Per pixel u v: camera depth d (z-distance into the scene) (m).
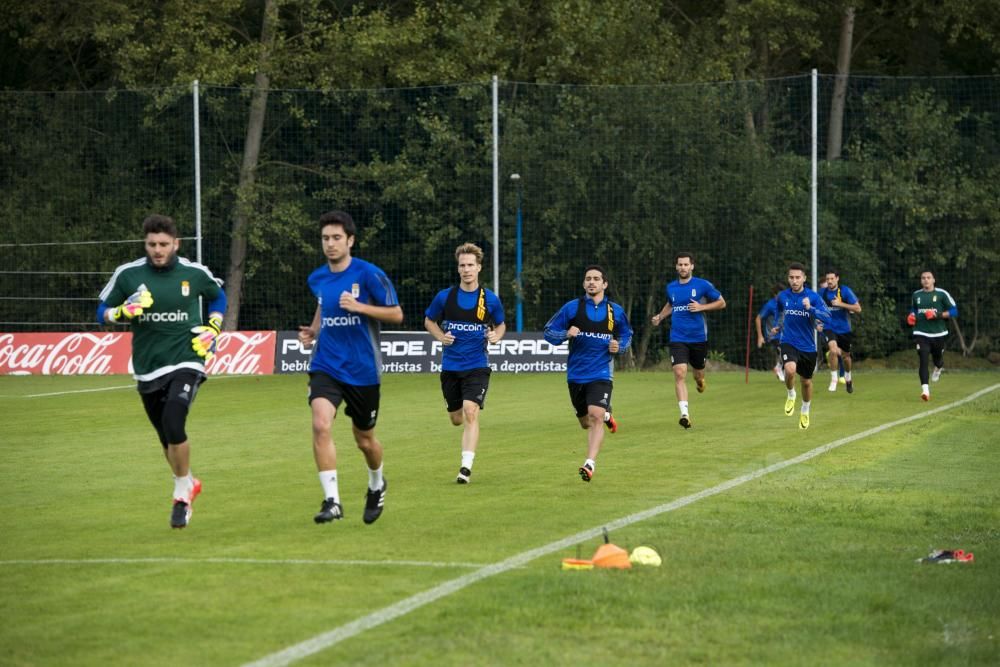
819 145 64.38
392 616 12.82
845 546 16.36
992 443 28.59
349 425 33.16
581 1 65.62
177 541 17.11
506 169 57.34
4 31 71.88
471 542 16.83
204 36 66.00
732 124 57.88
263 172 62.59
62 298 57.91
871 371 56.66
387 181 60.69
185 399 17.62
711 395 43.12
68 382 49.69
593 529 17.77
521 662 11.26
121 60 64.56
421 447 28.52
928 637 12.12
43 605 13.43
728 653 11.56
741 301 58.12
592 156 57.31
